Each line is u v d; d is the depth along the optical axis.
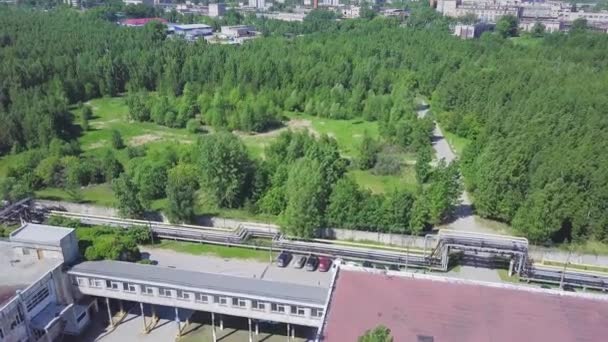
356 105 131.75
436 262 65.19
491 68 142.12
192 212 76.06
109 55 161.75
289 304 51.16
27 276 52.31
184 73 152.62
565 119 94.50
